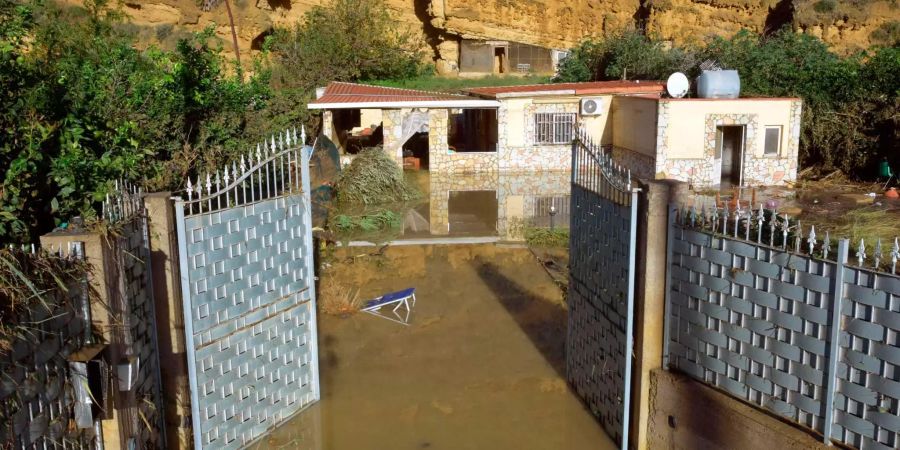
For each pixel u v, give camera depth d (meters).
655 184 6.19
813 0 35.72
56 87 8.05
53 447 4.58
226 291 6.69
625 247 6.54
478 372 8.74
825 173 20.58
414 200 20.05
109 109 9.88
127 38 18.02
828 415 4.84
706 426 5.75
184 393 6.44
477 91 26.73
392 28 37.94
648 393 6.39
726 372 5.69
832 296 4.79
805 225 11.44
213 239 6.51
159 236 6.21
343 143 25.62
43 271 4.52
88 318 5.03
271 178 9.53
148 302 6.16
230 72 26.58
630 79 35.00
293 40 34.81
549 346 9.52
